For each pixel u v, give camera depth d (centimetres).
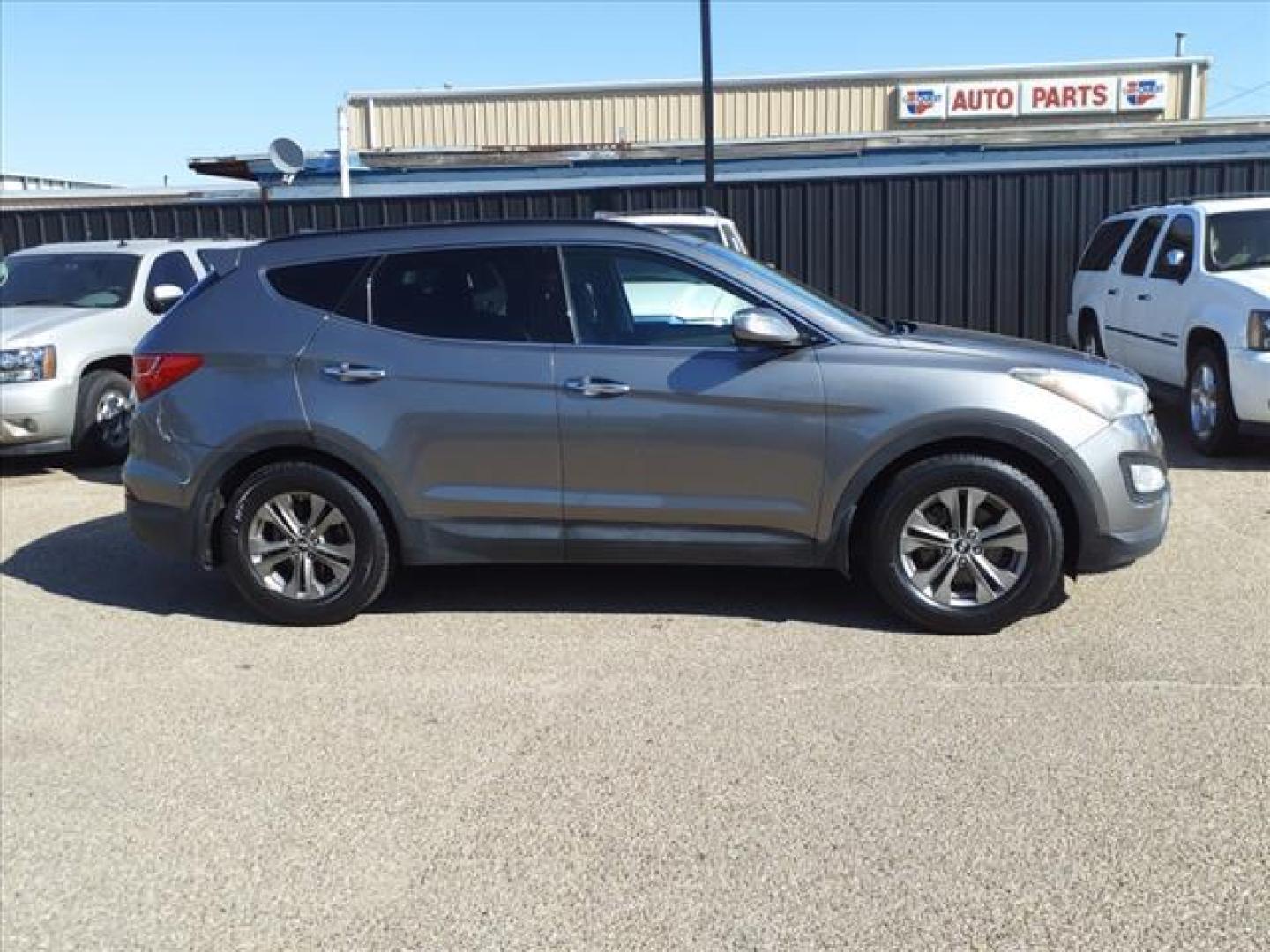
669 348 518
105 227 1507
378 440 529
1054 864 331
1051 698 445
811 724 429
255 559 549
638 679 477
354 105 3084
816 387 504
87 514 811
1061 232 1355
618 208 1425
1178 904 311
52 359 925
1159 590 572
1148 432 516
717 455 512
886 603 522
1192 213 956
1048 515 502
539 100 3047
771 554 521
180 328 555
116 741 433
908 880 326
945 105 3006
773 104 3030
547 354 522
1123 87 2988
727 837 351
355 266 548
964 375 500
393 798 383
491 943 304
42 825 373
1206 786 373
